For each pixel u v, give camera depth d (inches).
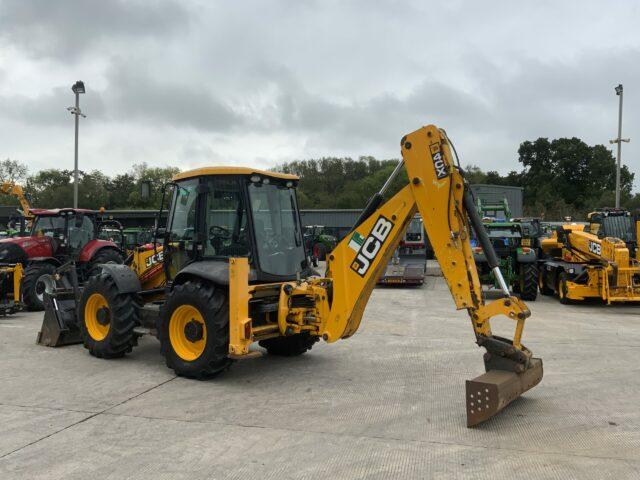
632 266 493.7
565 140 2942.9
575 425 183.0
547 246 587.5
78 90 813.9
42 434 174.6
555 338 339.3
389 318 414.0
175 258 267.4
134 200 2402.8
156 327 265.7
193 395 217.2
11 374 249.0
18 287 416.5
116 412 196.4
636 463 152.9
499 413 195.6
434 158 201.5
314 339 277.1
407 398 213.3
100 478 143.3
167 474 145.8
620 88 909.8
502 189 1175.6
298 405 204.7
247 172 243.6
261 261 244.5
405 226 216.5
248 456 157.4
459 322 395.5
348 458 155.9
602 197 2377.0
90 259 486.9
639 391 223.0
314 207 2630.4
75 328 313.0
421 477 143.9
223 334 231.3
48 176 2650.1
